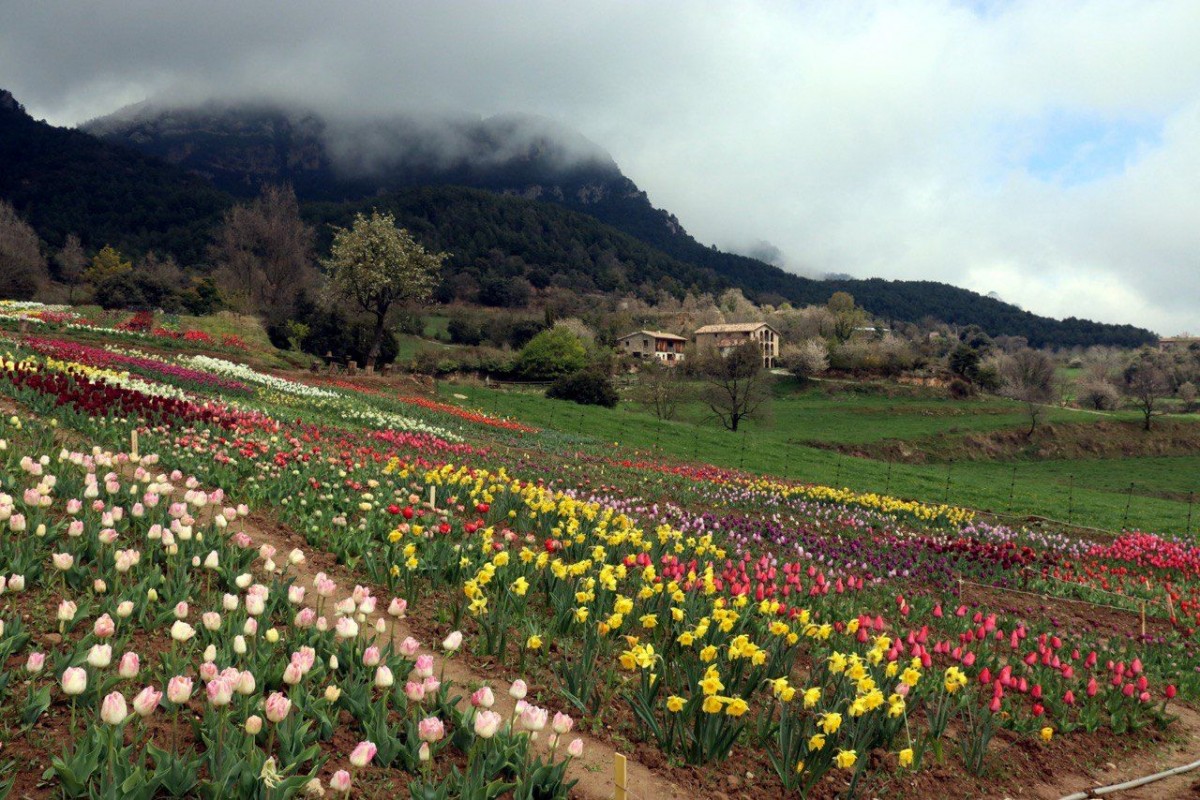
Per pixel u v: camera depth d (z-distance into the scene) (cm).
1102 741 980
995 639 1327
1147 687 1133
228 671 545
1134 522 3428
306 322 7819
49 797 500
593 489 2403
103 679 634
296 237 10744
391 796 570
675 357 15762
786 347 13950
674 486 2795
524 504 1545
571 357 9238
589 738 731
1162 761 954
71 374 2117
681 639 792
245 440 1678
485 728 554
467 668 827
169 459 1377
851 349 12688
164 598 808
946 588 1695
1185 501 6662
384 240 5891
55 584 814
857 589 1415
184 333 5138
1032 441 9125
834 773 753
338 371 5391
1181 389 13825
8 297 9306
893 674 848
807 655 1067
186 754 515
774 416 9738
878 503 2877
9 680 611
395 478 1609
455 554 1070
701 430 5109
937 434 8975
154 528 848
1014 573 1923
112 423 1577
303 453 1697
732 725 732
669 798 648
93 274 12825
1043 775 854
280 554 1080
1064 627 1477
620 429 4722
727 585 1141
